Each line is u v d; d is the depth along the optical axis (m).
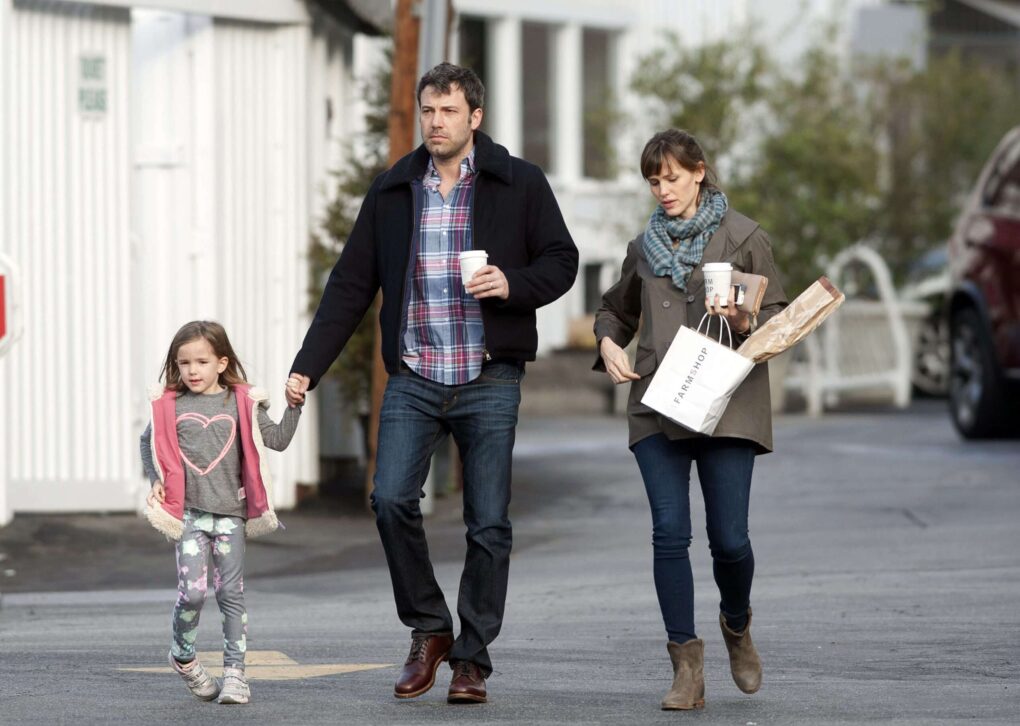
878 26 73.12
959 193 70.62
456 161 17.80
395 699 17.64
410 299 17.69
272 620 23.48
